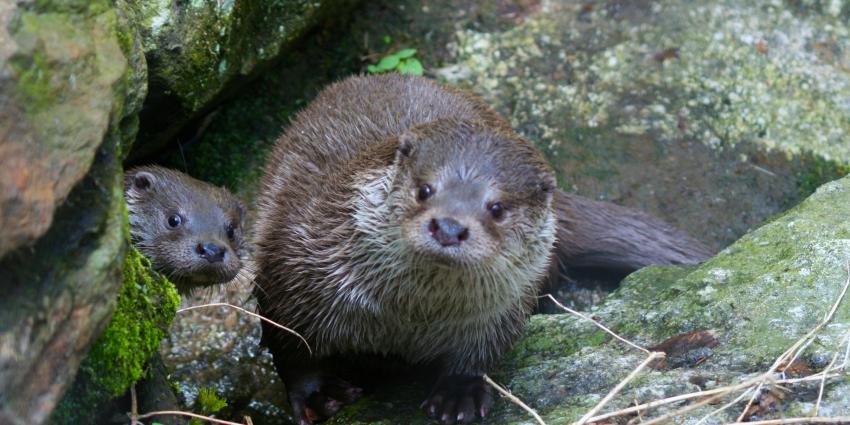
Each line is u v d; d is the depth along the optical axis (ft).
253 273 21.07
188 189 21.44
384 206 17.95
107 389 14.24
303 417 20.21
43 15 11.68
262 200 22.18
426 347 19.71
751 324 18.56
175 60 20.75
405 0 31.04
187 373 22.76
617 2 31.22
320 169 20.95
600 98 29.27
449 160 17.33
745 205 27.20
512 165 17.70
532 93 29.27
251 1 23.35
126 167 24.30
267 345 20.75
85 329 11.94
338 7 28.73
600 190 27.25
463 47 30.17
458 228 16.02
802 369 16.76
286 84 28.84
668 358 18.42
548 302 24.99
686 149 28.30
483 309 18.70
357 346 19.79
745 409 15.34
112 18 12.81
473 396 18.89
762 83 29.68
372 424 18.52
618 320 20.24
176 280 20.75
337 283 18.72
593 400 17.24
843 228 20.92
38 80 11.23
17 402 10.84
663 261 25.05
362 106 22.45
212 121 27.61
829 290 18.94
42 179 10.97
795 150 28.32
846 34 30.99
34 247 11.51
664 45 30.37
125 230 12.98
